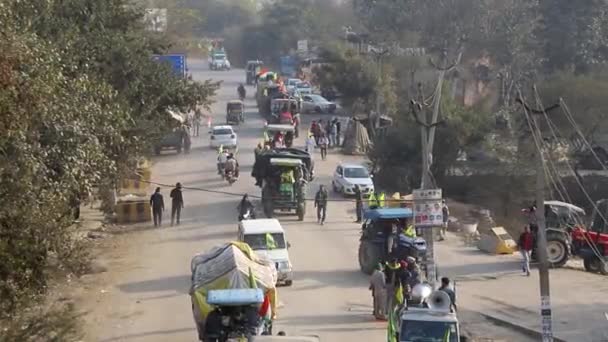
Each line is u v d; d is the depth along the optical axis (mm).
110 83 88000
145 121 92875
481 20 187750
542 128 144750
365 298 72750
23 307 46406
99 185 75812
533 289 76438
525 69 188125
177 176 132125
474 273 82500
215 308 54625
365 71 194000
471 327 65125
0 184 46781
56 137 56281
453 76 186625
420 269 72562
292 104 179375
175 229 101250
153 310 69438
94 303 70938
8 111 45062
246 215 100375
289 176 106188
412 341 51000
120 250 90750
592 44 198250
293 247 91938
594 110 148375
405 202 91688
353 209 113500
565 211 88062
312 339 46750
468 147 135000
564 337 61531
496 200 131750
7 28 47875
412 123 135125
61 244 51469
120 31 96562
